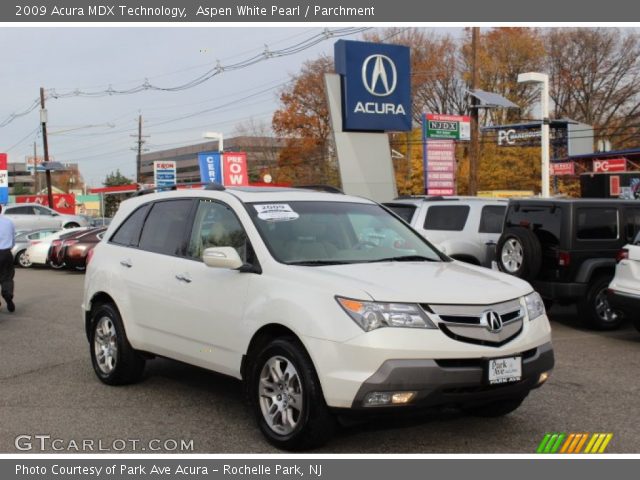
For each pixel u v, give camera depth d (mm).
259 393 5039
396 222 6363
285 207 5793
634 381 6980
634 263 8812
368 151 22984
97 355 6980
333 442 5094
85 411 5973
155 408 6043
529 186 48188
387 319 4441
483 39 52969
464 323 4562
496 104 26891
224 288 5441
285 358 4801
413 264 5449
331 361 4477
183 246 6113
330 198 6238
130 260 6605
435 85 52500
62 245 20328
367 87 22562
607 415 5801
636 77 54000
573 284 9852
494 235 12039
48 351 8648
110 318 6766
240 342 5227
